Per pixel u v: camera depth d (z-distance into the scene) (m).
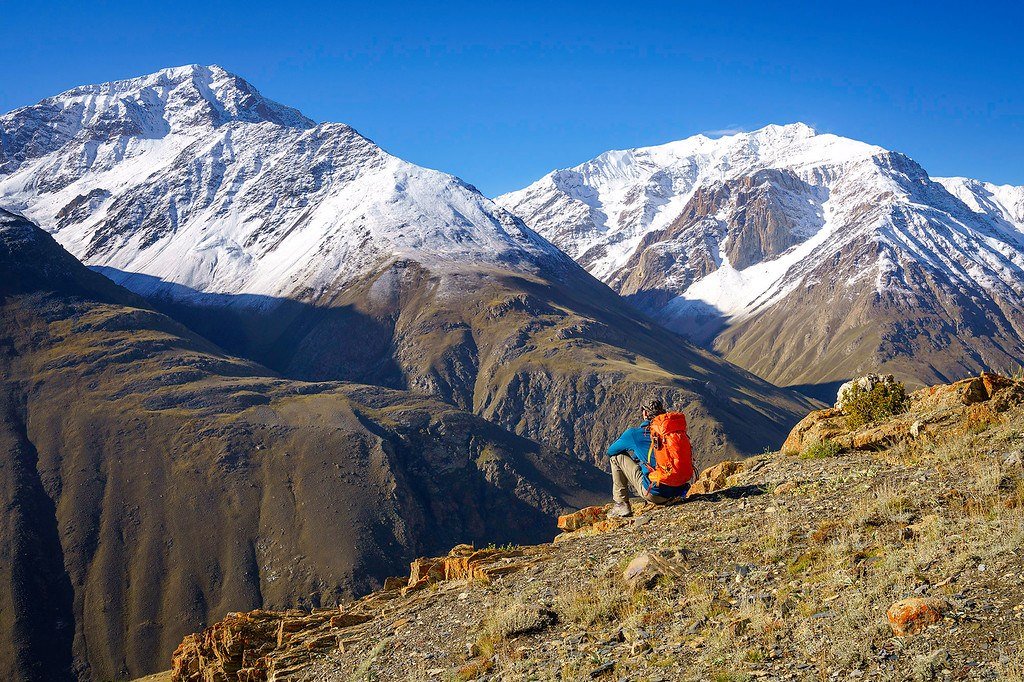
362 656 9.02
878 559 7.53
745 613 7.11
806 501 9.88
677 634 7.14
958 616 6.14
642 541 9.90
